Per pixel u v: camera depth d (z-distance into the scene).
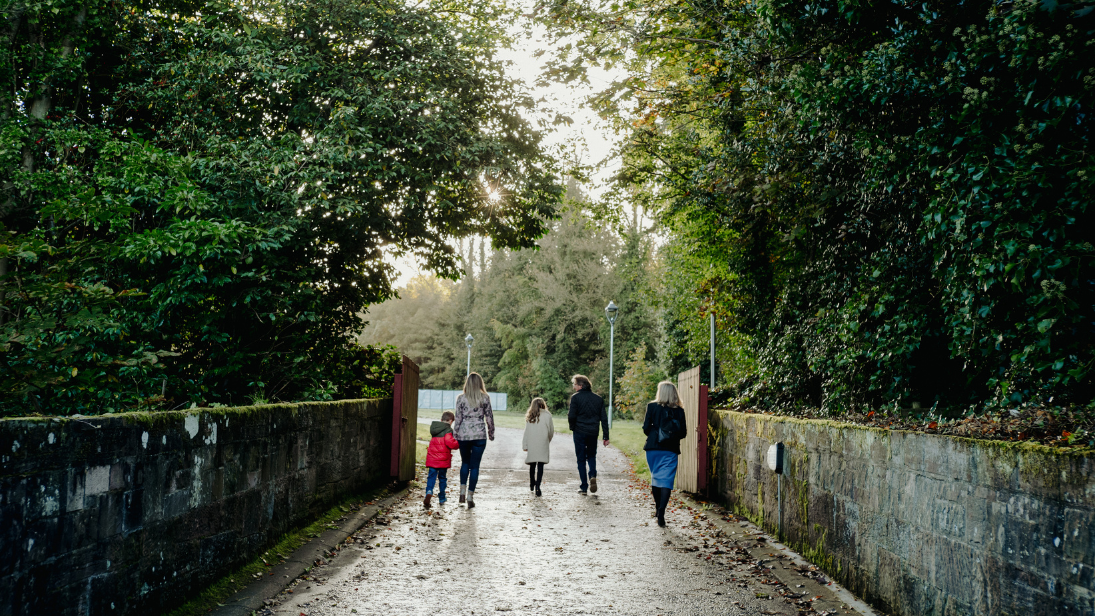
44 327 6.44
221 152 11.12
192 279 9.77
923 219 5.96
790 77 7.62
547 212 15.47
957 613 4.23
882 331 7.51
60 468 3.49
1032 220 4.81
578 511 9.87
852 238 8.42
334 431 8.77
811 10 7.51
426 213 14.34
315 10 12.05
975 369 6.09
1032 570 3.59
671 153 14.73
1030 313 5.09
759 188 9.38
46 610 3.37
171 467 4.63
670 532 8.37
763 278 12.33
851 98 6.71
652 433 8.91
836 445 6.08
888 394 7.44
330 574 6.14
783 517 7.47
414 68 12.63
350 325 14.59
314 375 11.52
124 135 11.44
